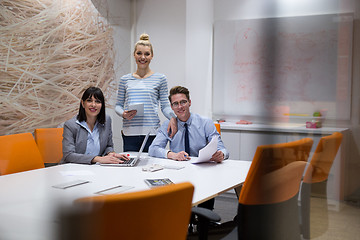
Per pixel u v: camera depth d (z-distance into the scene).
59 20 3.19
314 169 0.69
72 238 0.75
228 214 3.03
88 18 3.53
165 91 3.01
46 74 3.08
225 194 3.68
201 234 1.38
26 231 0.94
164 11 3.97
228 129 3.68
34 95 2.99
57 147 2.59
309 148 0.67
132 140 2.94
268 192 0.73
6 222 1.06
